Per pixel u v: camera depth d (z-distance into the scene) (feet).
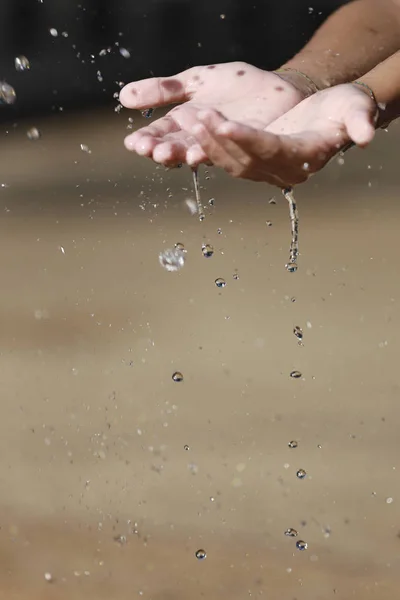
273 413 20.86
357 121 9.43
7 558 15.96
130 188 47.24
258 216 40.65
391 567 15.12
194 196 44.75
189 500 17.48
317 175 49.67
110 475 18.58
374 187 46.03
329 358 24.18
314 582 14.83
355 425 20.06
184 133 11.04
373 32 13.25
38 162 56.44
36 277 33.63
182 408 21.36
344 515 16.69
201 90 11.90
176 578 15.07
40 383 23.50
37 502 17.78
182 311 28.48
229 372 23.47
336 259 33.47
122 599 14.62
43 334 27.32
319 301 28.81
